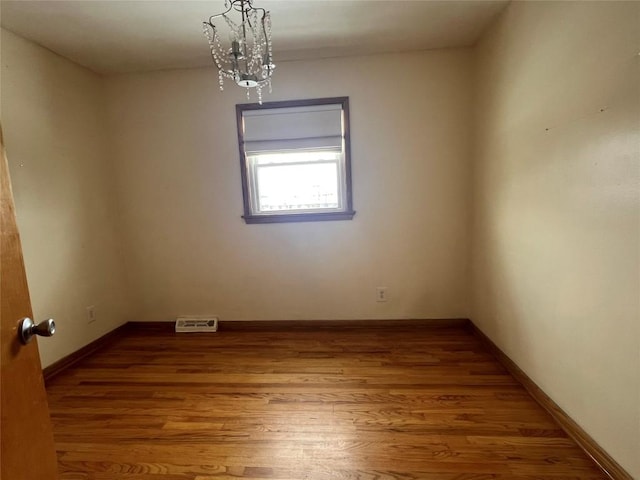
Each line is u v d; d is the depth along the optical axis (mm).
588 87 1313
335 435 1547
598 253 1296
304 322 2873
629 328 1165
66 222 2355
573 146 1416
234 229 2814
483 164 2330
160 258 2904
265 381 2047
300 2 1819
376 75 2529
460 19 2062
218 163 2732
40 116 2168
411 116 2555
